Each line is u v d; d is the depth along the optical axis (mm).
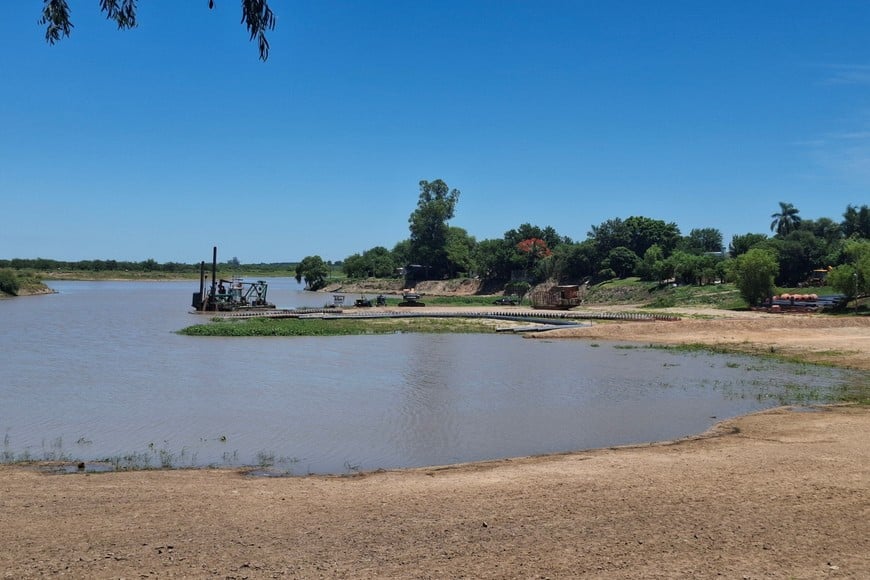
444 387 27406
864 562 8523
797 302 70625
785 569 8320
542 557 8812
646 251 114062
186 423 20438
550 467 14297
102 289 163625
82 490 12422
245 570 8438
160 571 8398
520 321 63312
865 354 37219
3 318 67562
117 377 29844
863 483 12273
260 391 26328
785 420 19797
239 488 12625
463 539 9562
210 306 78938
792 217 130250
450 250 154750
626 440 18391
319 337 49375
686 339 46500
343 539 9594
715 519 10312
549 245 149500
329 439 18453
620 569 8383
